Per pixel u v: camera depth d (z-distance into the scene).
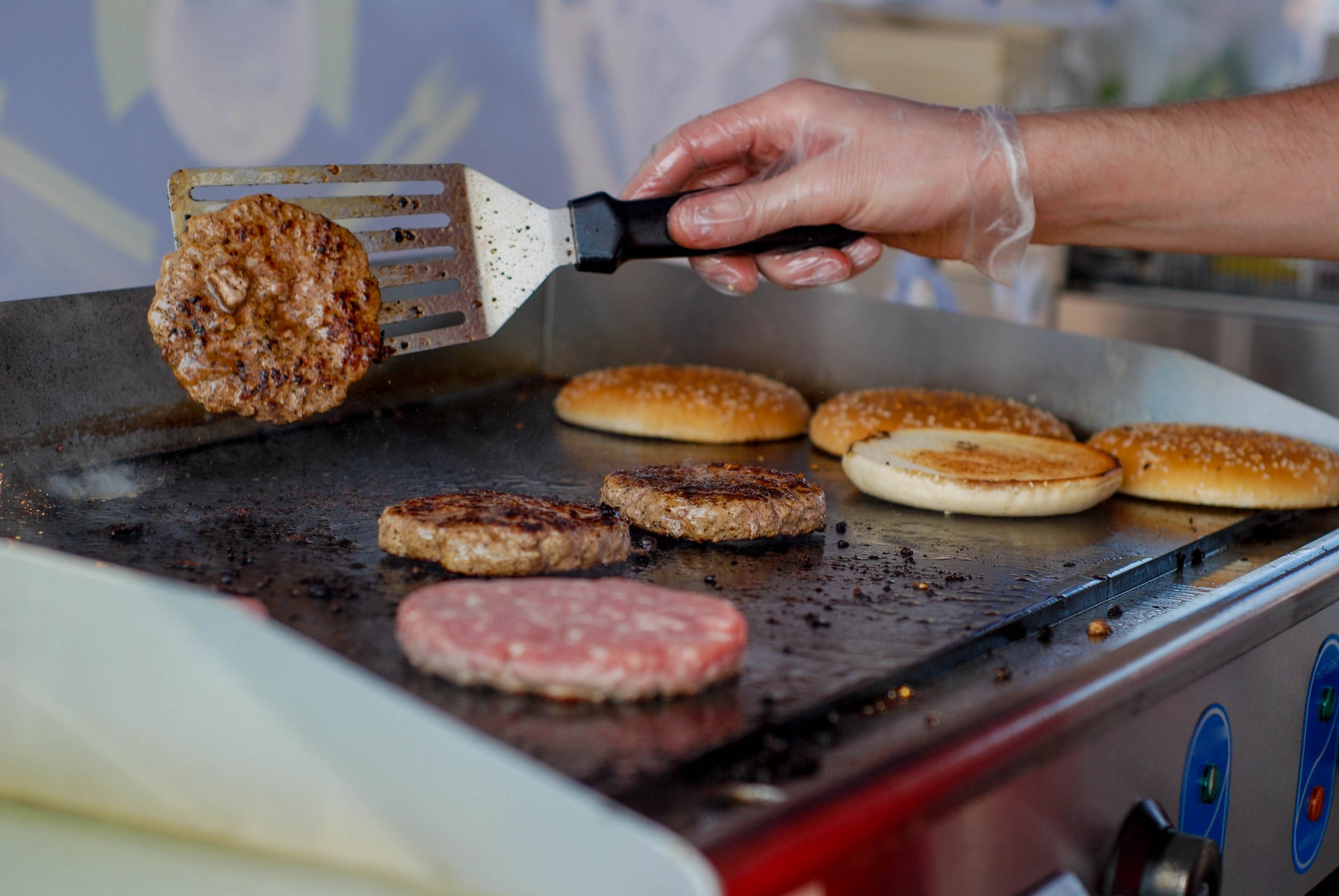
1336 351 3.08
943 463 1.68
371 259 2.46
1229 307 3.33
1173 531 1.57
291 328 1.38
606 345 2.50
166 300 1.32
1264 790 1.28
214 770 0.79
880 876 0.76
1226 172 1.62
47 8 2.28
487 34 3.09
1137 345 2.03
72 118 2.37
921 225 1.56
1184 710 1.08
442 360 2.23
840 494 1.73
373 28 2.84
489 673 0.87
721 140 1.60
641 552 1.36
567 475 1.77
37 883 0.85
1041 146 1.58
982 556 1.41
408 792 0.70
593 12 3.33
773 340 2.39
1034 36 4.04
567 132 3.37
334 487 1.63
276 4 2.64
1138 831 1.01
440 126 3.05
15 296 2.35
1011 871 0.88
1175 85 4.20
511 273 1.51
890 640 1.08
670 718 0.86
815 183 1.46
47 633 0.85
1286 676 1.28
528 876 0.65
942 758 0.81
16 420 1.56
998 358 2.19
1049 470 1.66
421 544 1.22
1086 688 0.94
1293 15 3.95
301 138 2.77
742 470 1.58
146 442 1.74
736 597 1.21
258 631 0.74
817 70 3.92
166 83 2.50
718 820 0.73
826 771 0.81
